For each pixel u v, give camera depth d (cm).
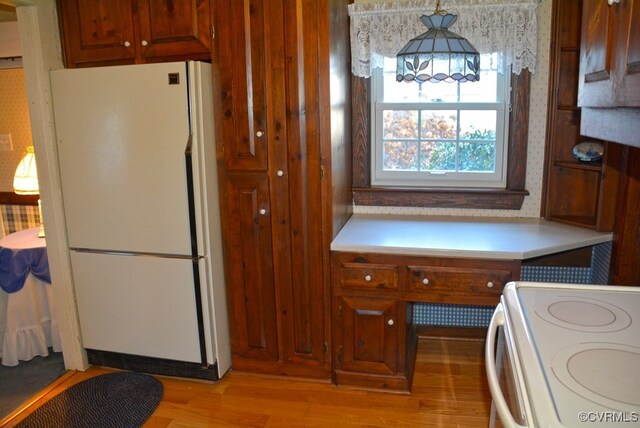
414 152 297
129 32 249
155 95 236
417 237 250
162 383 268
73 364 282
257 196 249
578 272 286
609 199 246
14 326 290
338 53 249
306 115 236
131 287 261
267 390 259
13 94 354
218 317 263
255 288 261
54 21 254
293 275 254
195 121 236
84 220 260
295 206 246
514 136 278
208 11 238
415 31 268
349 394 254
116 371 280
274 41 231
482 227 268
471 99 286
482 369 275
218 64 240
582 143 267
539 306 139
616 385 98
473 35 262
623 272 237
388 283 241
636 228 231
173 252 250
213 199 253
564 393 95
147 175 245
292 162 241
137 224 252
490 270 229
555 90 266
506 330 129
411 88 291
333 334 255
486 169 291
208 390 260
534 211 286
